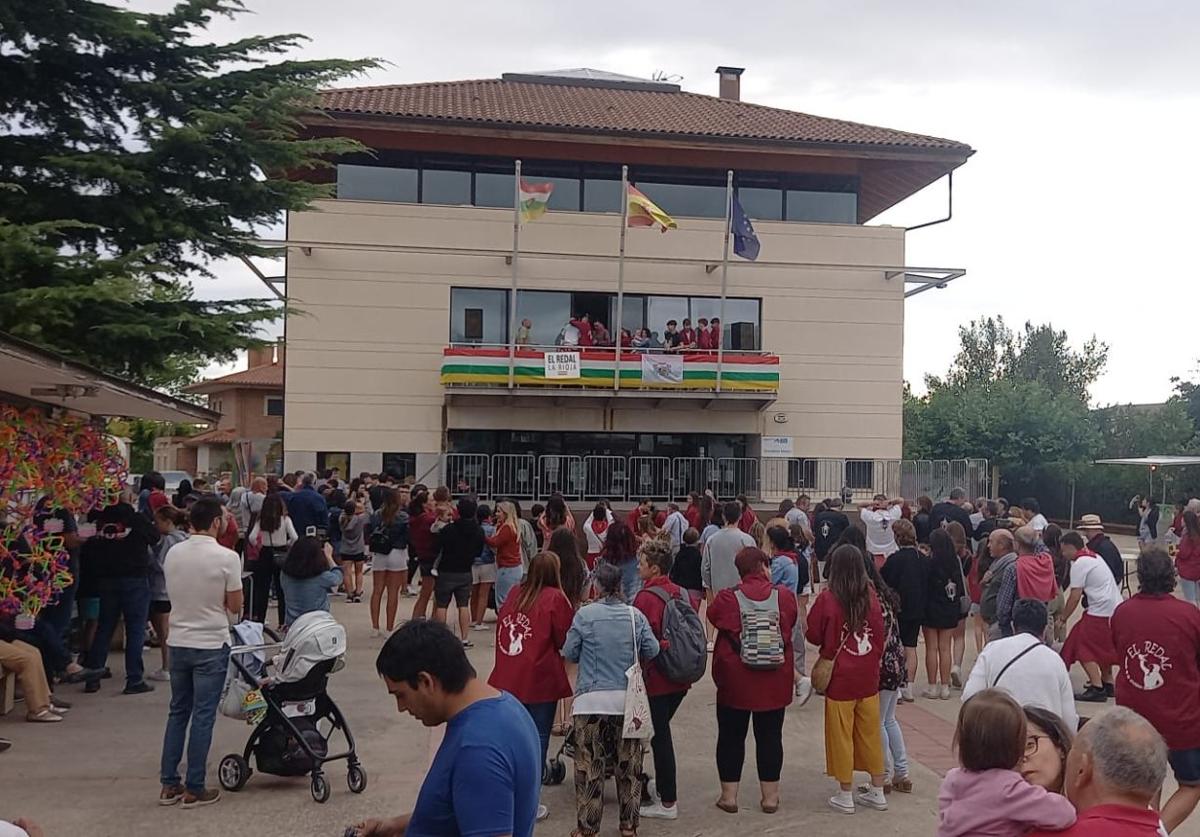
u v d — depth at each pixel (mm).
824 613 6727
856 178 27375
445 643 3029
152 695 9570
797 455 26516
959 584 10234
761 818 6652
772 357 25469
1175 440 40531
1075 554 9906
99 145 11445
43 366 7734
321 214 24766
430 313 25234
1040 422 39781
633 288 26000
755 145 25641
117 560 9539
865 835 6336
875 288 26938
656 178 26609
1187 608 5715
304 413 24719
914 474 26047
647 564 6785
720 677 6723
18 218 10492
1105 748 3279
